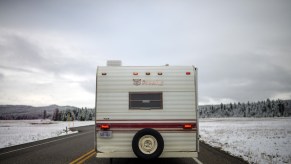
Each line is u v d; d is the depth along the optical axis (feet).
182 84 28.12
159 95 27.96
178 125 27.61
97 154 27.48
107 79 28.17
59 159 34.01
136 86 28.07
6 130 118.11
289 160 33.78
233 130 105.40
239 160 33.55
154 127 27.61
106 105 27.89
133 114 27.76
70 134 82.28
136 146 26.27
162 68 28.37
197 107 27.84
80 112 444.55
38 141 59.16
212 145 52.26
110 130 27.63
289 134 81.25
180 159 34.30
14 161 32.60
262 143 55.57
